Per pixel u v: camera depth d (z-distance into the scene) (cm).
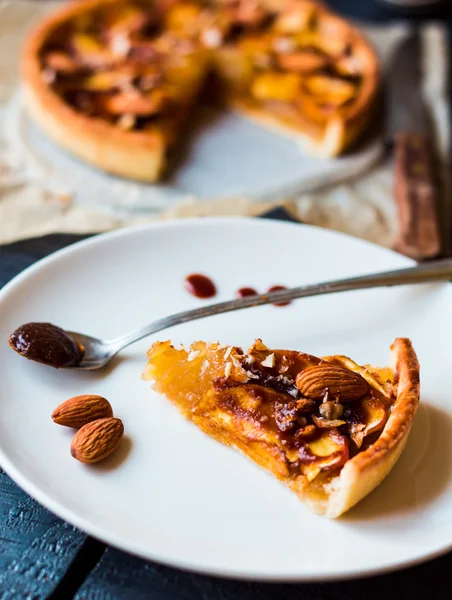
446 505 32
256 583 31
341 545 30
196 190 57
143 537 30
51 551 31
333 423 33
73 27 69
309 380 34
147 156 56
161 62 67
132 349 36
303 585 31
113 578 30
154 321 39
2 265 42
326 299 40
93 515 30
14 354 35
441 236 54
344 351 38
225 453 33
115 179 58
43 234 45
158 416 34
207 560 29
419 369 36
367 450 31
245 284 41
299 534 30
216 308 38
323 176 60
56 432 33
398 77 73
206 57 69
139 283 40
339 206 57
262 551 30
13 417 33
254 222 43
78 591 30
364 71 69
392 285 40
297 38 73
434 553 30
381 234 54
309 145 64
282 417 33
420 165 59
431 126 67
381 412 33
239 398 34
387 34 80
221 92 70
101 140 57
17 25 75
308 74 69
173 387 34
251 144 64
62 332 36
